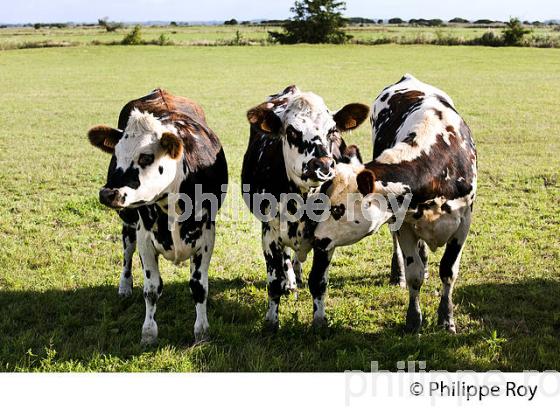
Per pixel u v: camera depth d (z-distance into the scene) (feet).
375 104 22.82
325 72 98.43
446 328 17.34
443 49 147.74
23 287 20.21
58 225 26.50
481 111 58.23
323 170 13.84
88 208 28.45
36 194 31.12
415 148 15.60
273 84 82.84
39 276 21.11
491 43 159.53
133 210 17.70
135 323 17.81
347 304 19.04
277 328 17.35
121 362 15.42
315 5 182.50
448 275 17.11
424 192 15.29
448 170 15.89
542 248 23.72
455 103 63.57
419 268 16.75
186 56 132.36
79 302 19.08
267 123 15.20
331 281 21.06
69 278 20.84
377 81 85.20
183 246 16.03
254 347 16.19
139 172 13.96
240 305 19.01
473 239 24.63
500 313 18.51
